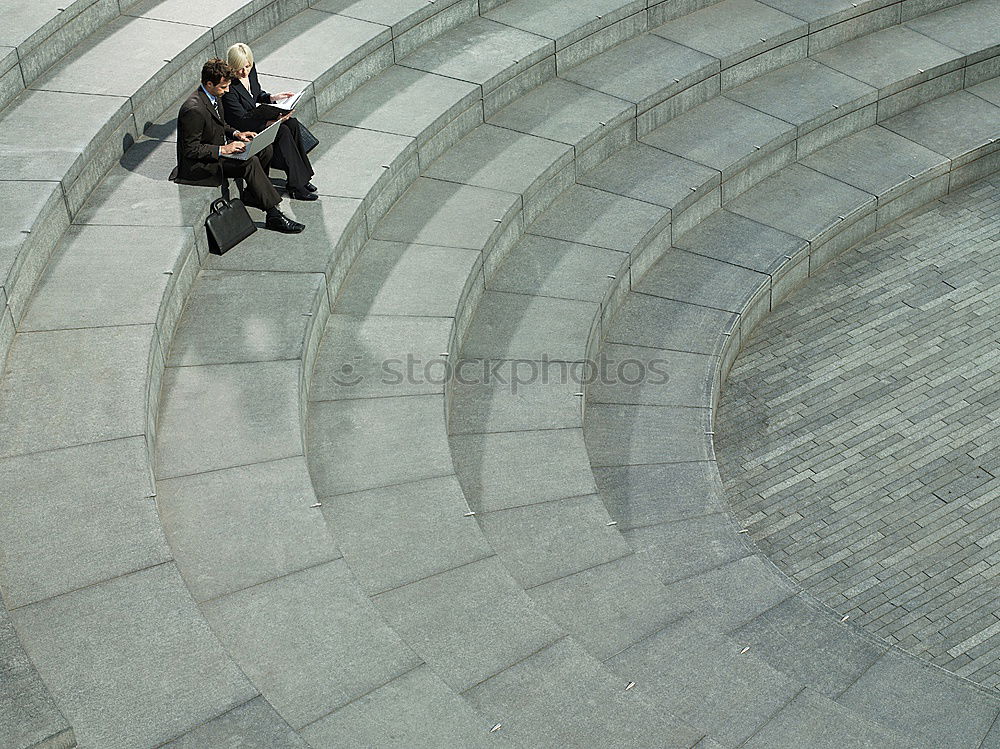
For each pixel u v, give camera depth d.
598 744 6.67
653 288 12.34
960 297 12.62
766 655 8.25
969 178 14.45
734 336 11.86
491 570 8.04
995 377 11.47
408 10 13.61
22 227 8.95
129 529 7.13
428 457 9.07
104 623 6.55
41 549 7.02
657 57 14.50
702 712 7.37
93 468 7.57
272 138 10.37
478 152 12.78
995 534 9.80
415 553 8.21
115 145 10.62
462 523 8.46
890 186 13.66
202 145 10.16
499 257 11.81
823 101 14.38
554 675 7.16
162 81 11.37
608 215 12.56
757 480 10.55
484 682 7.13
